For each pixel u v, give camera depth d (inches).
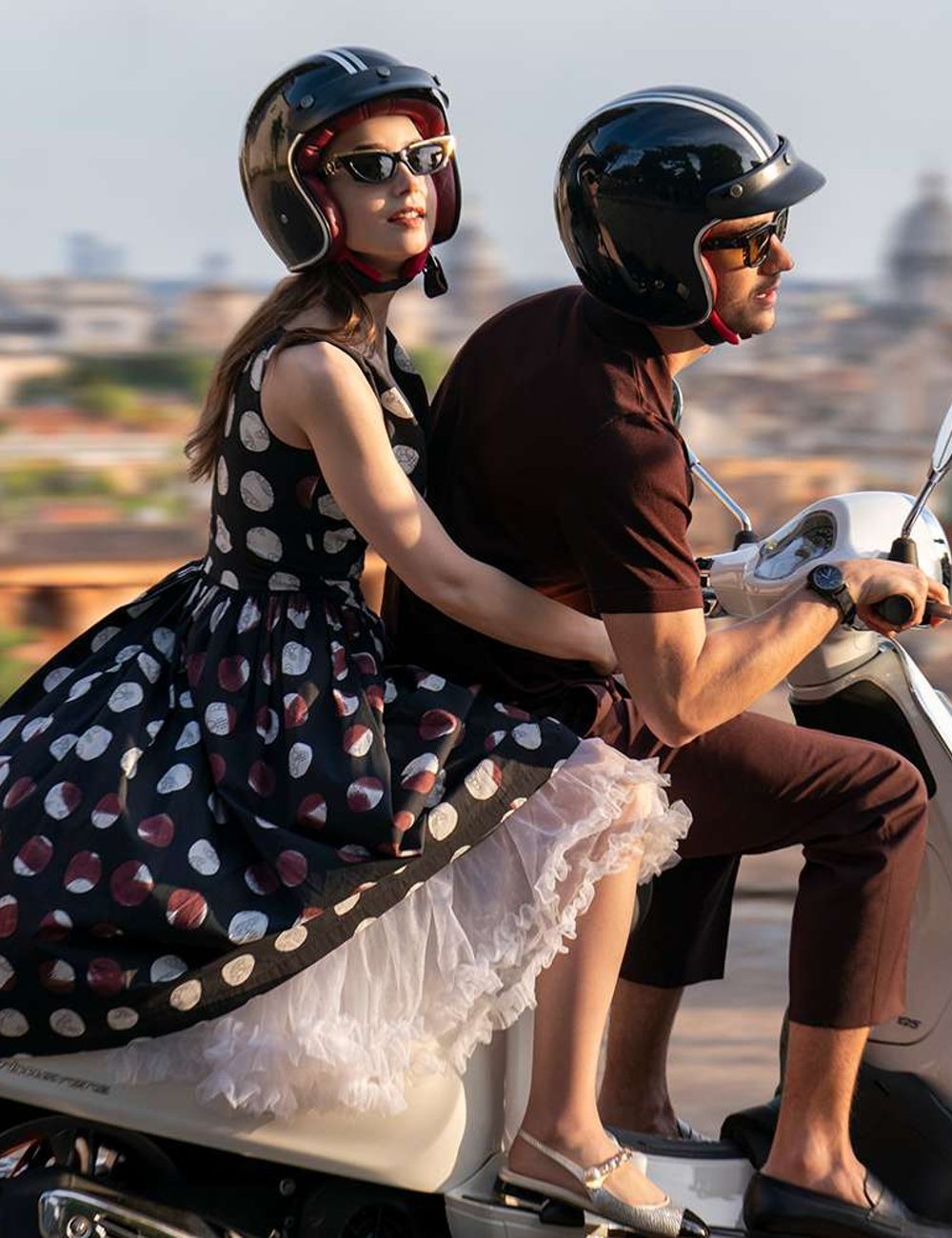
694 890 164.2
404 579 139.3
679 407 153.3
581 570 141.1
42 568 410.6
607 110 144.7
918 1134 153.9
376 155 137.9
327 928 129.0
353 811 130.0
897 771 146.9
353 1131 135.3
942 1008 152.9
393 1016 133.0
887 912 144.9
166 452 874.8
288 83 138.7
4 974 128.9
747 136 140.6
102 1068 132.3
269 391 137.7
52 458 828.0
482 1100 139.3
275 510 139.3
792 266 145.6
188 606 145.1
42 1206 130.7
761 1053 230.5
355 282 141.9
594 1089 140.6
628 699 148.3
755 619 142.9
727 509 164.9
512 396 144.8
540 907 135.0
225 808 132.3
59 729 136.6
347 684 135.9
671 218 138.9
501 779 134.7
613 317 144.6
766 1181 146.2
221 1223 138.1
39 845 130.1
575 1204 138.5
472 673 146.3
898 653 154.6
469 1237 139.6
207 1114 133.3
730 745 145.8
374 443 136.3
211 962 127.6
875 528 151.8
